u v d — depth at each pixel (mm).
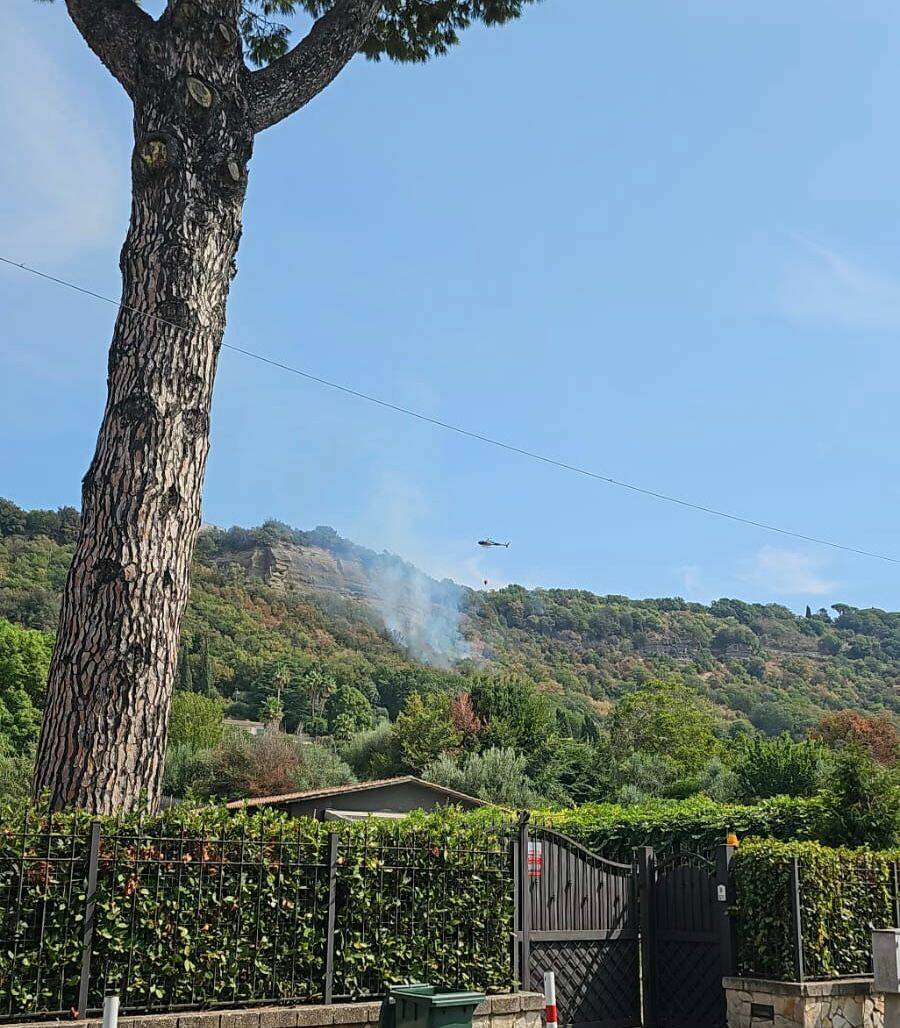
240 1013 6812
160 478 7922
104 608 7570
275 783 44062
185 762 45469
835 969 9906
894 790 12914
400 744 52219
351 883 7820
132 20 8750
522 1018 8445
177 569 7949
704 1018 10312
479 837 8898
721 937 10164
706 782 39094
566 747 51250
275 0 11789
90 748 7289
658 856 15914
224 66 8672
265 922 7293
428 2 11445
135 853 6734
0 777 37219
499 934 8766
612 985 10562
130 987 6523
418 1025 5828
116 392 8094
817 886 9922
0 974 6047
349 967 7645
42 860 6340
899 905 10852
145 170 8398
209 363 8469
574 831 17516
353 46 9547
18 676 59406
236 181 8695
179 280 8273
